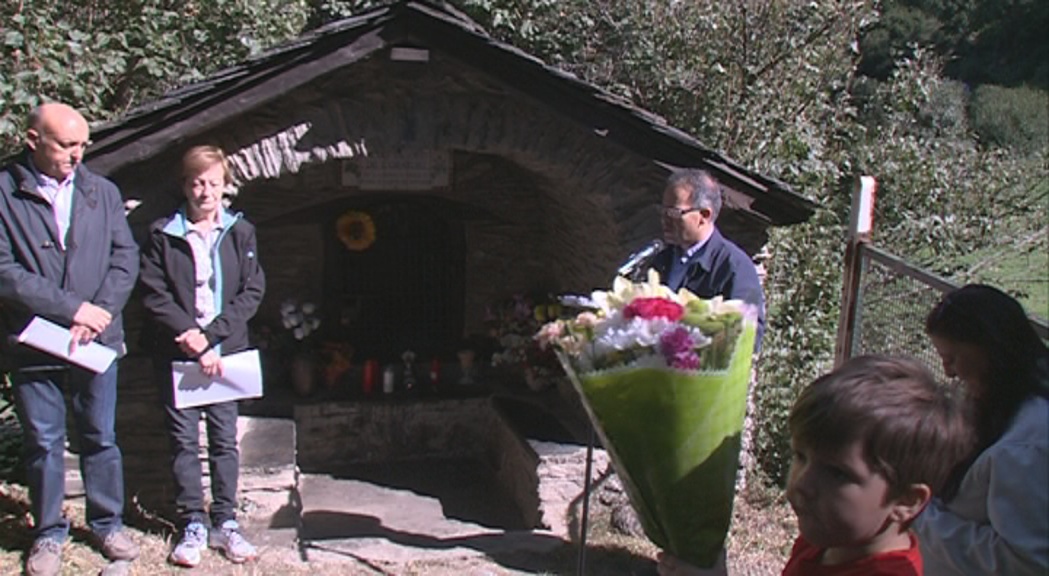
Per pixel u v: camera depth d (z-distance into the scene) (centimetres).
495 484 689
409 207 734
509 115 549
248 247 484
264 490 562
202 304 472
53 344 418
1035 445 227
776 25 771
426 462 725
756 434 692
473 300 758
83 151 436
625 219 563
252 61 485
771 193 545
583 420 664
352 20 496
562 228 697
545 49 809
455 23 501
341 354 719
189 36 701
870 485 163
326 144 530
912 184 838
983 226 851
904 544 174
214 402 475
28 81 592
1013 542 225
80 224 428
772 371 720
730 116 774
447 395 727
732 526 577
